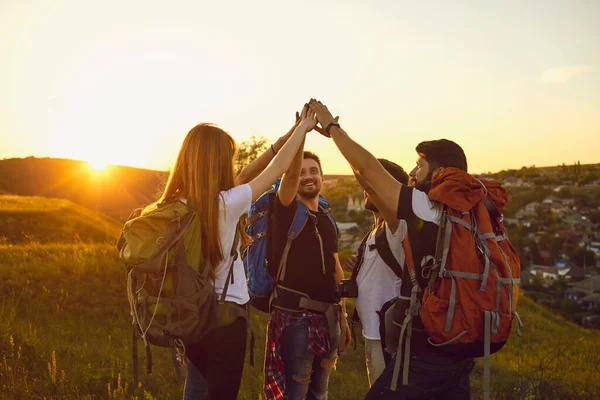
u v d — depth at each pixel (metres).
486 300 2.47
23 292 8.23
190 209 2.49
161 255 2.36
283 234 3.65
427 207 2.63
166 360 6.68
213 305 2.50
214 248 2.52
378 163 2.73
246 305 2.79
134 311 2.46
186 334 2.39
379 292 3.59
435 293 2.54
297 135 3.02
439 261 2.54
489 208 2.69
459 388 2.74
